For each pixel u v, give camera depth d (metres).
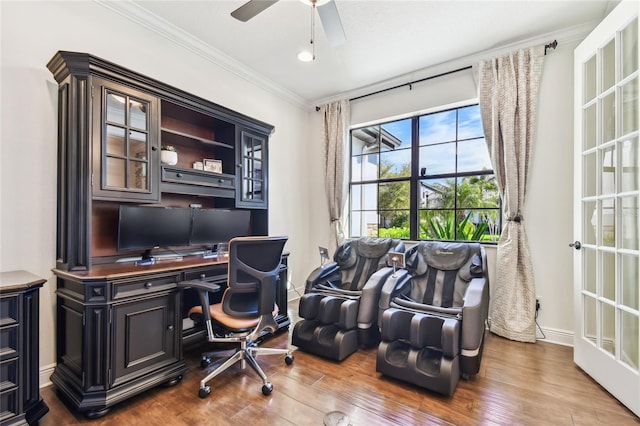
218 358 2.33
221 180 2.76
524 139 2.72
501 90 2.86
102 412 1.62
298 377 2.07
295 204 4.20
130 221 2.17
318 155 4.36
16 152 1.85
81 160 1.84
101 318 1.66
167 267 2.02
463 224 3.35
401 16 2.45
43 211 1.95
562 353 2.42
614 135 1.93
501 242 2.83
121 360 1.72
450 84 3.27
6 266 1.81
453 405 1.75
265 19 2.49
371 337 2.52
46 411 1.58
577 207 2.22
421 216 3.62
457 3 2.31
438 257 2.65
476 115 3.28
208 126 3.01
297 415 1.65
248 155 3.06
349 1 2.27
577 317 2.20
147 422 1.59
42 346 1.94
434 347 2.08
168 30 2.59
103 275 1.68
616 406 1.74
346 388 1.93
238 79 3.35
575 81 2.26
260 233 3.32
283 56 3.10
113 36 2.30
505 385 1.96
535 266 2.75
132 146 2.10
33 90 1.91
